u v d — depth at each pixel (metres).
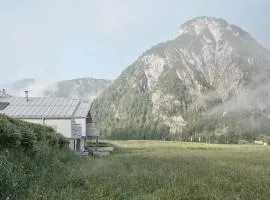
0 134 15.92
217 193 13.07
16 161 14.08
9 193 10.55
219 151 66.25
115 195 12.07
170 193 12.66
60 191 11.93
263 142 195.38
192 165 27.91
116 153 55.56
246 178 19.00
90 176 16.30
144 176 17.59
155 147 84.69
